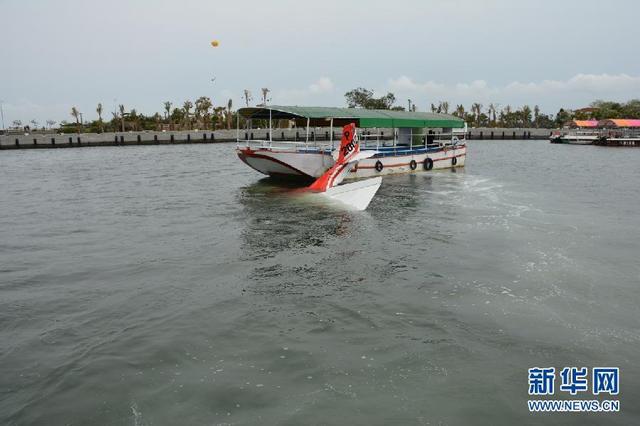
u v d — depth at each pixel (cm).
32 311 931
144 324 866
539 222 1677
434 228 1586
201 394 649
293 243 1401
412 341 796
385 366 718
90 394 653
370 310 920
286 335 819
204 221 1705
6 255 1310
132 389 662
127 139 7619
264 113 2709
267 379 684
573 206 2012
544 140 9462
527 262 1209
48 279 1112
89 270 1173
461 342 792
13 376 701
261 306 942
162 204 2056
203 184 2706
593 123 8538
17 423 596
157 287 1052
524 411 617
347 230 1560
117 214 1847
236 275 1124
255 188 2525
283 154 2506
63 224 1681
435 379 684
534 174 3291
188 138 7831
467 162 4341
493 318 883
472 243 1389
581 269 1153
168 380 684
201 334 824
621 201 2152
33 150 6334
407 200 2155
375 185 2050
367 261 1223
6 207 2023
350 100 9575
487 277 1099
